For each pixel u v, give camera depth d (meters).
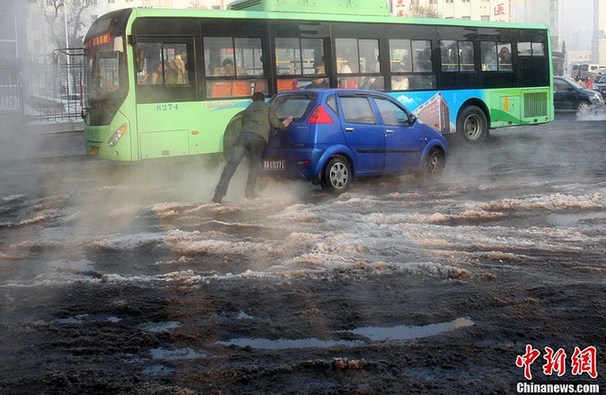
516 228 8.55
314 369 4.53
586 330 5.18
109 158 14.23
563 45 64.69
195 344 5.01
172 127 14.26
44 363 4.71
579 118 30.44
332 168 11.29
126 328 5.36
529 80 20.25
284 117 11.52
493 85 19.30
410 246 7.57
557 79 31.62
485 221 9.05
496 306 5.73
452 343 4.96
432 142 12.78
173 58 14.28
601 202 10.14
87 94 14.72
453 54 18.39
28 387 4.33
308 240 7.93
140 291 6.25
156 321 5.52
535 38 20.41
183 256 7.48
